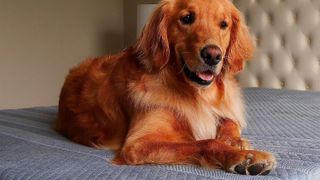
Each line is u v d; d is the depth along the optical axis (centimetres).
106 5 345
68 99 143
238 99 137
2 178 100
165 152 106
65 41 316
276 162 99
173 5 121
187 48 117
